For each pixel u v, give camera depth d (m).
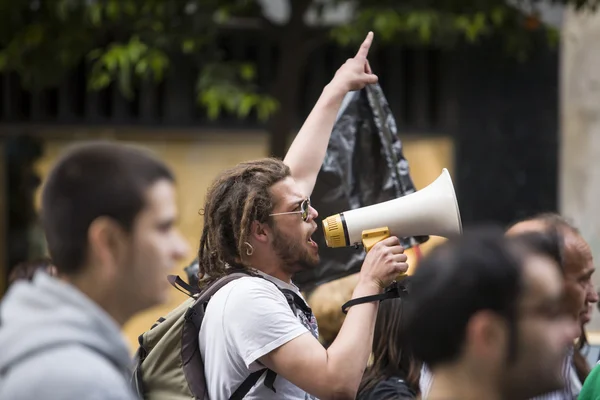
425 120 11.28
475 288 2.46
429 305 2.51
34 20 9.01
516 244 2.58
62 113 11.10
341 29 8.77
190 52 8.84
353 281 4.73
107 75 8.78
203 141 11.43
